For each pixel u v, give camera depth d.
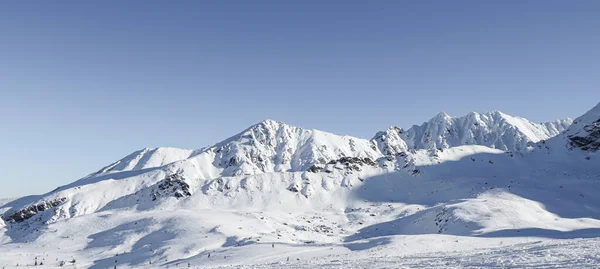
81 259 128.00
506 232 108.69
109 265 115.56
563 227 117.31
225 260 92.06
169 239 140.25
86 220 187.12
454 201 174.75
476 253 46.28
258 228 157.50
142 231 156.62
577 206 164.50
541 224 122.38
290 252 90.69
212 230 143.88
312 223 183.00
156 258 116.19
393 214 194.38
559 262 28.16
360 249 89.50
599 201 174.12
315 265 43.62
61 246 150.88
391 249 78.50
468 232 121.38
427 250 79.31
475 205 146.75
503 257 35.44
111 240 151.00
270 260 82.44
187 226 152.25
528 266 27.61
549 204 165.00
